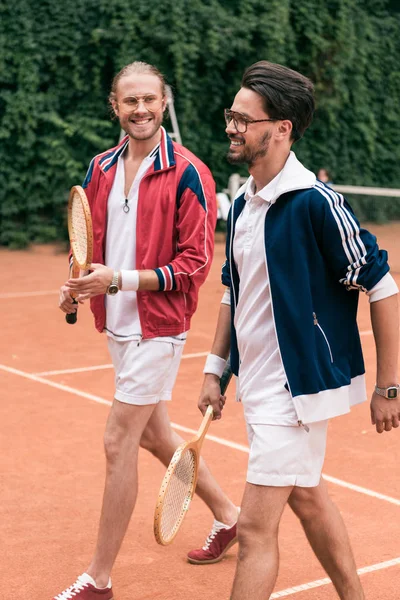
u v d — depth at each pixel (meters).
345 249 3.28
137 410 4.16
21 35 19.70
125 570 4.53
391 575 4.47
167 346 4.19
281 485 3.35
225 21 20.62
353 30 23.36
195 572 4.52
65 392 8.27
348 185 24.22
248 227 3.44
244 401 3.53
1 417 7.39
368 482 5.90
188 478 3.78
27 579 4.42
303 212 3.29
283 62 21.77
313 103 3.40
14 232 20.27
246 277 3.47
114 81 4.24
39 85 20.25
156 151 4.20
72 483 5.83
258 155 3.36
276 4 21.16
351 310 3.45
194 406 7.77
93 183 4.35
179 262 4.13
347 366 3.43
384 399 3.38
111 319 4.29
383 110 25.36
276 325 3.35
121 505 4.10
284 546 4.86
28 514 5.29
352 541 4.90
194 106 21.05
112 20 19.86
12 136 20.03
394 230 18.41
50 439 6.79
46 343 10.51
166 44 20.27
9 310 12.81
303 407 3.32
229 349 3.89
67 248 20.17
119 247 4.27
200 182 4.17
